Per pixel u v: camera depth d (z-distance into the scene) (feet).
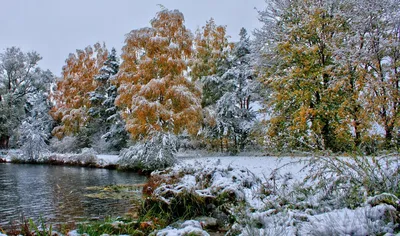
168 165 52.85
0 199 30.01
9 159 85.46
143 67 64.44
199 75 82.02
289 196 18.38
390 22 46.29
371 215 12.46
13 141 125.59
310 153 18.83
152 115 57.72
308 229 12.55
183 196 21.91
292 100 51.98
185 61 66.69
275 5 58.39
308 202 16.58
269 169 31.53
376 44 44.80
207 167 28.53
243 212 16.52
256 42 59.62
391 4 45.78
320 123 48.37
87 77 111.75
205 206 21.68
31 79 134.21
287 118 53.16
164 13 68.95
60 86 121.49
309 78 50.31
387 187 14.06
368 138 40.88
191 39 69.72
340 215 13.23
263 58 57.98
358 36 45.47
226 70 79.41
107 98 97.30
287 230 13.24
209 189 22.80
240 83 75.36
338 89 47.09
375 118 43.21
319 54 53.31
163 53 65.41
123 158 59.21
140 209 23.11
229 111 73.72
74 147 100.27
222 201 21.21
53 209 25.76
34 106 131.34
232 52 80.53
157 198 22.45
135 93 62.69
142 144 57.72
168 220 20.72
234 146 74.84
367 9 47.01
